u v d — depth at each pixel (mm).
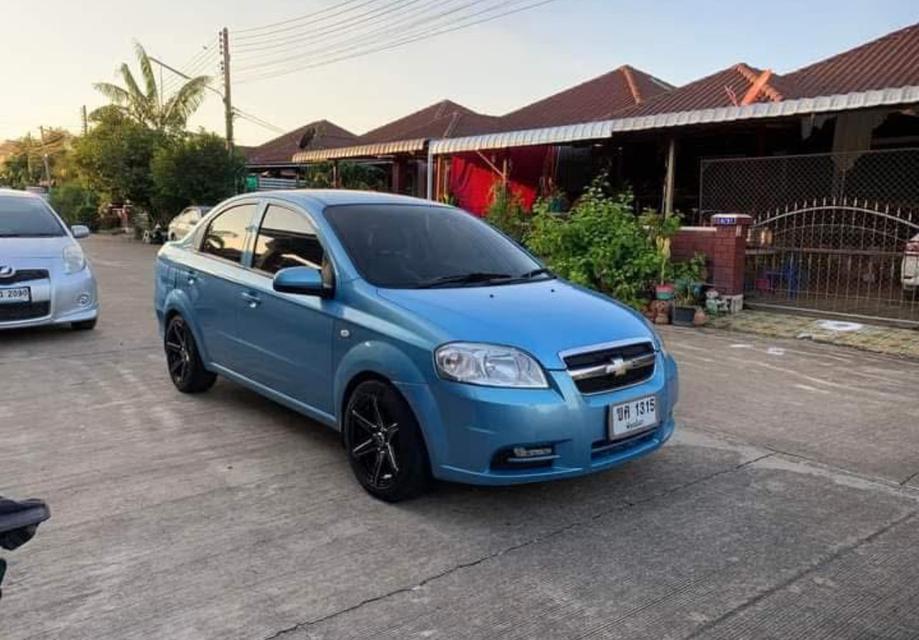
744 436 5082
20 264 7816
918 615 2914
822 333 8570
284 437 4922
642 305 9672
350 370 3994
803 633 2787
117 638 2689
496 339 3562
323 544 3430
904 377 6754
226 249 5398
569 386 3520
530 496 4004
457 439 3502
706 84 14922
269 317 4715
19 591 2986
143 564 3219
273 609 2889
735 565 3289
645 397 3781
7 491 3975
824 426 5312
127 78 30578
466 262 4641
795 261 10352
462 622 2824
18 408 5516
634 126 12344
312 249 4547
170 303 5855
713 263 9859
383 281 4168
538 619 2854
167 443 4777
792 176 13133
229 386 6203
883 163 12617
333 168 22391
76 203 37688
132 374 6598
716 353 7754
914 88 9055
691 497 4031
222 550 3355
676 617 2881
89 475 4219
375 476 3922
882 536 3582
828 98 9820
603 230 9992
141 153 27734
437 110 24516
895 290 9922
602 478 4281
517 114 18922
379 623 2811
